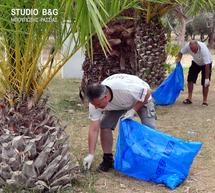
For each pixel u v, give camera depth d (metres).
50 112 4.08
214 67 16.20
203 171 4.75
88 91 4.04
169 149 4.30
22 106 3.87
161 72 9.95
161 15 9.59
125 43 7.22
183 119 7.22
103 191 4.12
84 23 2.96
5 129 3.83
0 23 3.53
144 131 4.33
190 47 7.97
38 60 3.84
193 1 5.82
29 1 3.40
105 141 4.58
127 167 4.40
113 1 3.49
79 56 11.62
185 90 10.38
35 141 3.80
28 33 3.55
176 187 4.26
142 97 4.29
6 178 3.81
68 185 4.03
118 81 4.25
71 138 5.79
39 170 3.83
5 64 3.76
